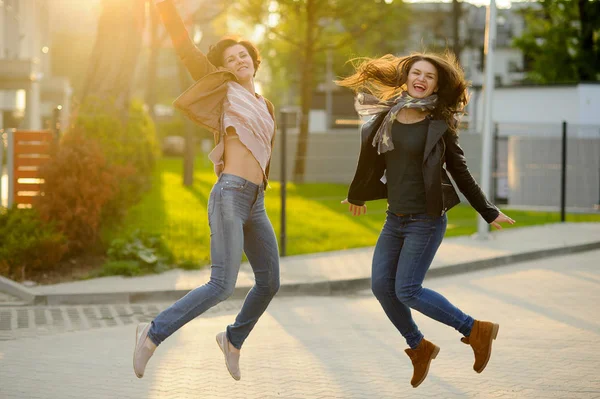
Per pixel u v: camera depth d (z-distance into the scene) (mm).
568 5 57031
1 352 10242
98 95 24062
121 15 24203
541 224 28531
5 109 50062
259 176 7469
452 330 11570
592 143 35438
